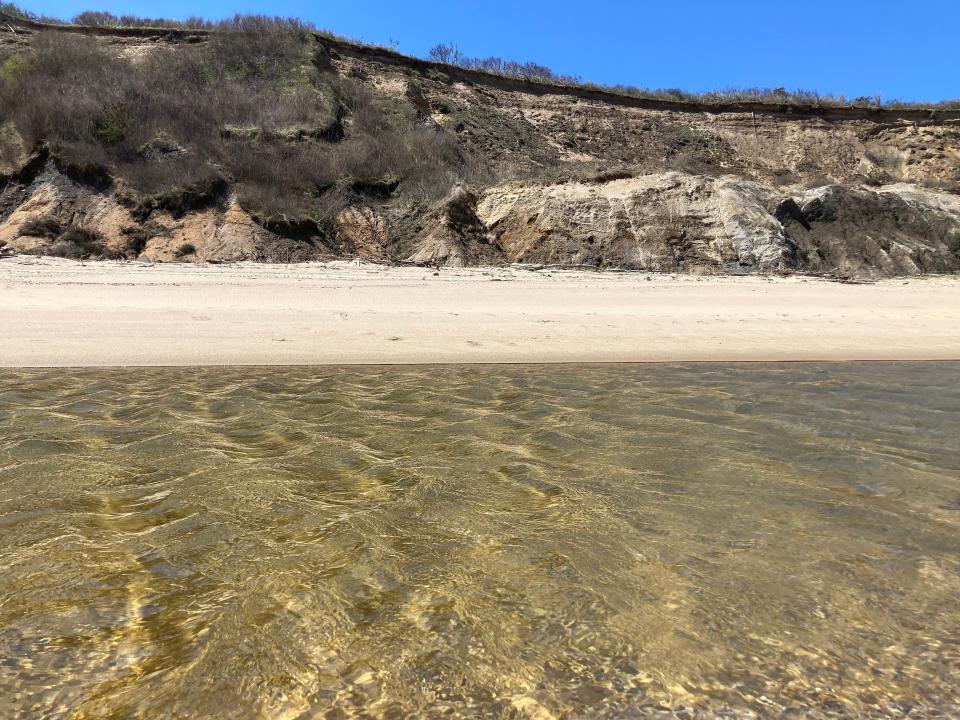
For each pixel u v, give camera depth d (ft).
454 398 17.72
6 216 50.08
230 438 13.53
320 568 8.12
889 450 13.32
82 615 7.00
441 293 35.91
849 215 62.69
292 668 6.23
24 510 9.60
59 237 47.42
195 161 55.06
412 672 6.20
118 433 13.62
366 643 6.63
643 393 18.67
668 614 7.23
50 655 6.33
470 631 6.85
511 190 59.52
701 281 45.24
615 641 6.73
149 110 59.88
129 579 7.77
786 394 18.72
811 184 81.10
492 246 54.49
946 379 21.42
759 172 91.25
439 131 76.33
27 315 26.35
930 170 93.04
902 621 7.19
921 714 5.80
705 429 14.87
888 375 22.18
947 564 8.48
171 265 40.16
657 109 99.86
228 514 9.65
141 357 22.22
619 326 30.58
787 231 59.88
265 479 11.13
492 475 11.61
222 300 31.32
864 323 33.53
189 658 6.34
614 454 12.91
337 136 67.46
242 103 66.95
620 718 5.69
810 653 6.61
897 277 53.93
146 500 10.12
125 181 52.49
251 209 51.44
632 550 8.73
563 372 21.98
